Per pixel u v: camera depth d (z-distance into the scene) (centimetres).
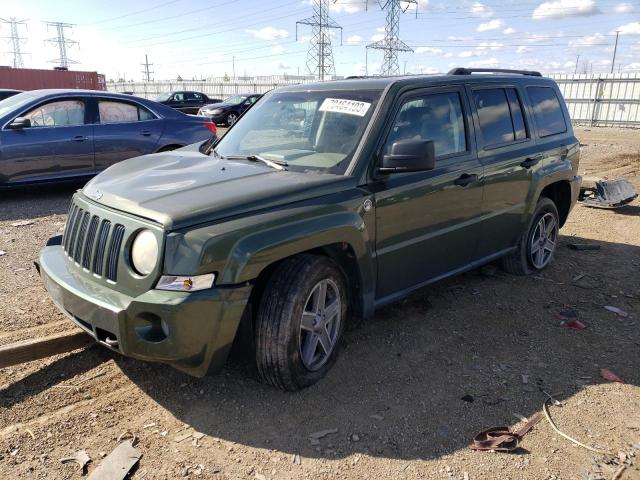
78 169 842
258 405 318
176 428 296
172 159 407
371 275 361
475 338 413
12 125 781
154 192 313
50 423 296
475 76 468
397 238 376
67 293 309
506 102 493
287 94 450
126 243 290
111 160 870
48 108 820
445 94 425
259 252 288
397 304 471
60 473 261
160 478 260
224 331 286
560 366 376
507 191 476
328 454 280
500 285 525
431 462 277
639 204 914
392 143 371
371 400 327
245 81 4928
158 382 338
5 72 3006
